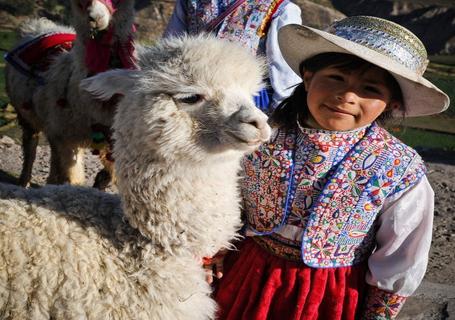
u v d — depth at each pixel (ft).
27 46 19.81
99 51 17.44
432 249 19.01
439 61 64.75
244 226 9.21
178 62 8.28
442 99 8.05
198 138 8.14
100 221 8.66
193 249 8.57
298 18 11.94
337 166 8.30
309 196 8.39
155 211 8.34
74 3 17.39
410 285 8.26
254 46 11.54
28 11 63.26
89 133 18.39
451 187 25.68
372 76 7.98
